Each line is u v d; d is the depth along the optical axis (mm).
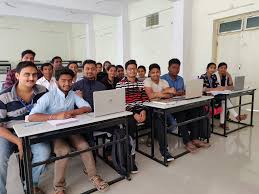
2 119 1852
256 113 4688
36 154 1854
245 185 2002
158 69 2996
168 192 1933
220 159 2564
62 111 2043
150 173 2289
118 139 2146
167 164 2457
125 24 7223
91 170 2051
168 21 6082
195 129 2918
